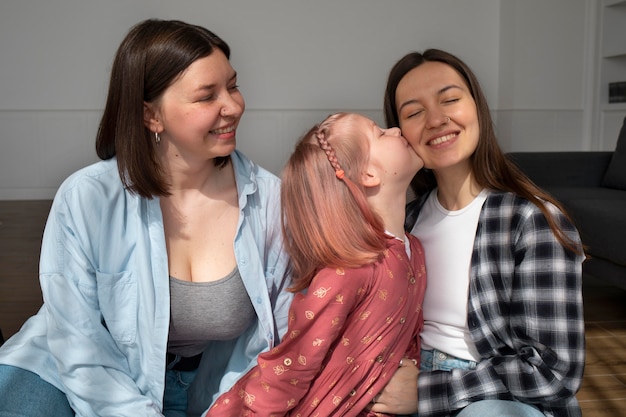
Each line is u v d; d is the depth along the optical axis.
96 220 1.37
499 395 1.25
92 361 1.34
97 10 7.32
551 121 7.51
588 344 2.93
